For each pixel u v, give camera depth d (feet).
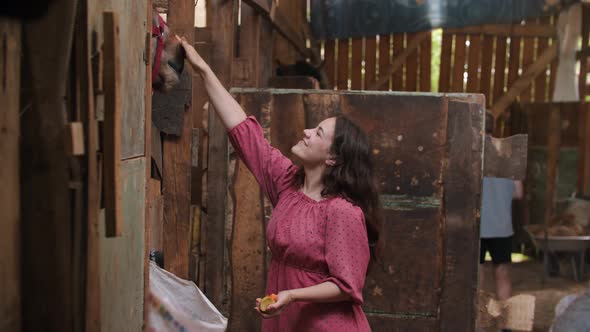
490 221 15.90
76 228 4.85
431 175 10.84
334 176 7.14
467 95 10.74
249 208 11.25
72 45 4.81
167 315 9.98
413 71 22.97
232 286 11.34
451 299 10.91
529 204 24.64
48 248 4.62
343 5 22.57
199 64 8.21
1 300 4.25
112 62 4.78
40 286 4.64
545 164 24.06
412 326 11.01
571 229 22.68
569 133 23.58
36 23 4.42
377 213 7.39
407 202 10.89
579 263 22.61
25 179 4.51
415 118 10.83
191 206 11.73
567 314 9.36
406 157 10.87
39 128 4.51
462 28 22.86
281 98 11.06
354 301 6.78
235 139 8.01
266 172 7.79
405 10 22.27
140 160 6.93
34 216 4.57
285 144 11.07
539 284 21.38
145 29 7.03
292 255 6.98
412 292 10.98
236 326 11.34
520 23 22.67
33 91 4.46
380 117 10.87
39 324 4.64
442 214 10.87
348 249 6.75
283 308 6.51
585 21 22.63
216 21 12.33
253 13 14.17
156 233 10.59
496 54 23.06
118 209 4.87
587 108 23.13
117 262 6.06
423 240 10.91
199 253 11.79
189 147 11.22
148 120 7.23
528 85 23.12
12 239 4.37
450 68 23.25
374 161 10.89
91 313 5.06
